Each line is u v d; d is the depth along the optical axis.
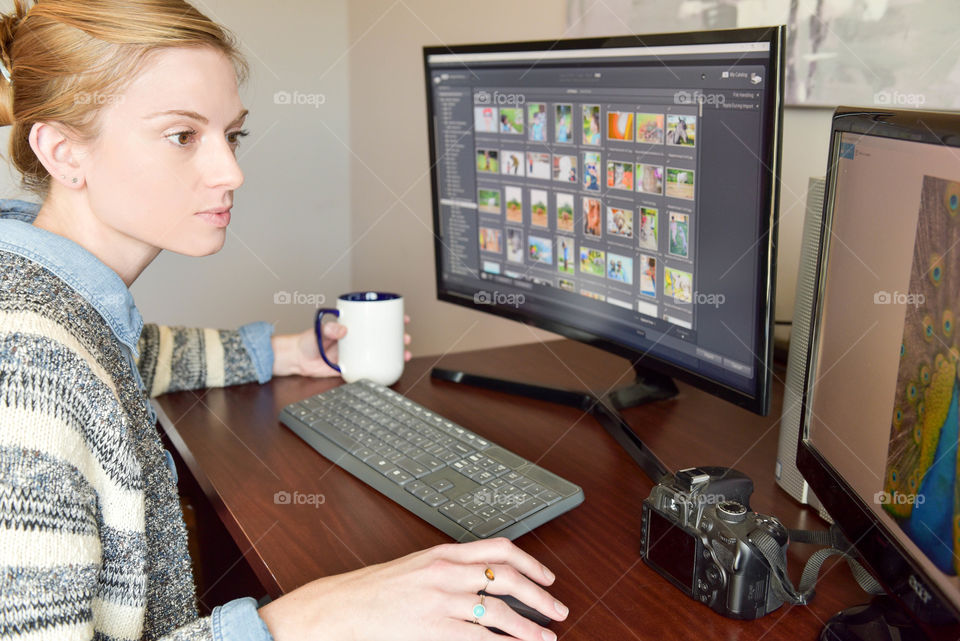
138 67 0.66
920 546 0.52
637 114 0.94
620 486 0.87
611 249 1.03
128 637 0.66
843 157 0.68
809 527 0.77
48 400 0.56
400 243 2.58
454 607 0.61
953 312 0.48
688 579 0.67
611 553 0.74
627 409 1.08
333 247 2.94
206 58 0.69
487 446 0.91
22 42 0.67
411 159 2.44
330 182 2.88
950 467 0.48
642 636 0.62
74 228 0.73
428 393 1.17
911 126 0.54
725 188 0.84
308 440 0.99
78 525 0.56
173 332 1.18
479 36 2.01
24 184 0.77
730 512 0.64
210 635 0.60
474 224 1.27
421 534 0.78
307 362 1.24
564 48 1.02
